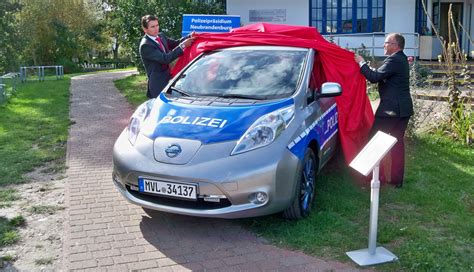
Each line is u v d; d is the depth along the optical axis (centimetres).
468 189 554
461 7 1725
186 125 448
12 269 388
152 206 433
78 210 500
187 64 594
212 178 407
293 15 1630
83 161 685
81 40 4653
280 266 386
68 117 1052
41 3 4047
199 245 424
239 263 391
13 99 1356
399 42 538
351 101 580
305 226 450
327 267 382
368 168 371
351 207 494
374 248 391
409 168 632
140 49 664
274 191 416
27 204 523
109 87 1738
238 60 550
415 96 777
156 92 666
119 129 918
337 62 571
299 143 441
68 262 395
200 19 1055
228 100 484
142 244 426
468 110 772
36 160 688
